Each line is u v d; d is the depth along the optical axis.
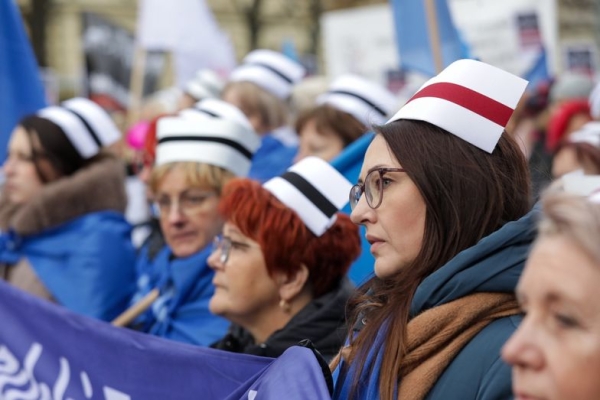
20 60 6.83
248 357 3.24
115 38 10.74
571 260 1.87
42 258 5.57
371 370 2.82
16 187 5.70
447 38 5.55
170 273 5.01
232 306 3.87
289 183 3.86
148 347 3.50
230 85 7.24
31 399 3.86
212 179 4.84
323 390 2.71
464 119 2.88
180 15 8.58
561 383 1.88
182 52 8.61
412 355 2.72
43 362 3.84
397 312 2.81
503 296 2.69
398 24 5.62
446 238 2.85
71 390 3.76
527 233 2.66
